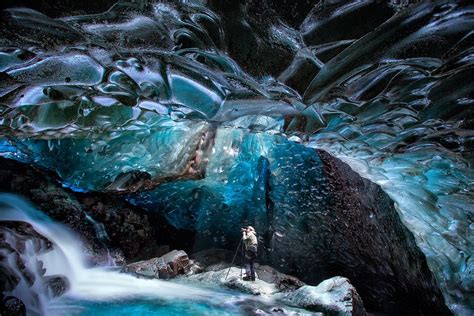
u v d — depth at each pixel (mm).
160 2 3588
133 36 3895
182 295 7164
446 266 7051
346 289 6902
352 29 3826
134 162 8680
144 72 4520
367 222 8219
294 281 8758
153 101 5293
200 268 9422
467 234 7043
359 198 8258
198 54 4215
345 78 4367
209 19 3791
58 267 7059
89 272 7922
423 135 5461
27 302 5207
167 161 8773
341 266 9141
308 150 9086
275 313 6422
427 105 4754
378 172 7129
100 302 6332
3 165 8281
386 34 3834
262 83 4594
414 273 7363
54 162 8703
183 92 5027
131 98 5180
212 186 10133
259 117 6199
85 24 3615
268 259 9945
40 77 4273
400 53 3977
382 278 8383
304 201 9320
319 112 5297
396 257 7715
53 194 8531
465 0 3377
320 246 9258
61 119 5910
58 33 3658
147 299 6734
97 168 8719
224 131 9391
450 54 3891
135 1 3520
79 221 8633
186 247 10867
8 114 5328
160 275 8477
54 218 8273
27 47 3750
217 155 9484
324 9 3652
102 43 3920
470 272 7059
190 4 3643
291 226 9602
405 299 8031
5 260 5203
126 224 9461
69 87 4738
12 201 7875
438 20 3615
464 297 6855
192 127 8602
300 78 4457
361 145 6215
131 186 8867
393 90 4516
